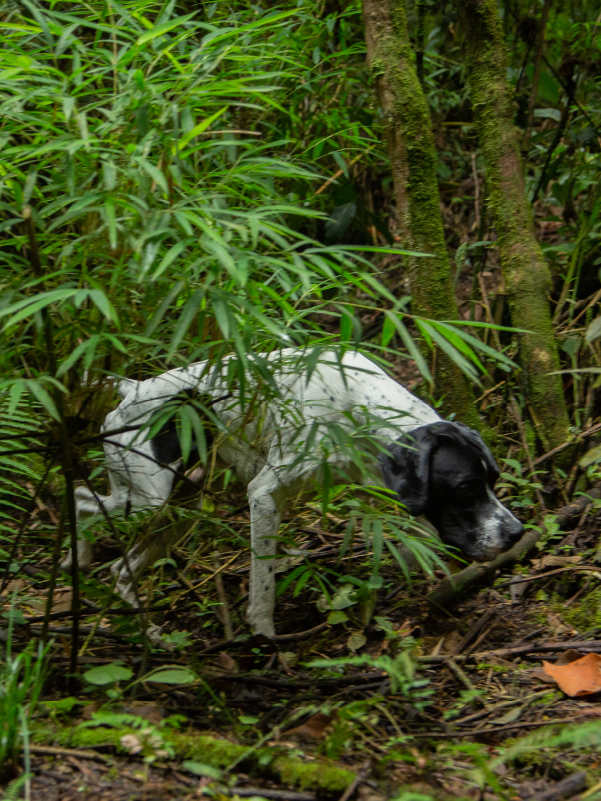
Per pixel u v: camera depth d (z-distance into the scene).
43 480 2.39
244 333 2.01
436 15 5.58
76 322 2.09
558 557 3.08
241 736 2.03
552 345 3.57
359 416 2.91
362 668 2.60
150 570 3.23
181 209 1.88
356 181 5.36
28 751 1.78
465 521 2.85
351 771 1.85
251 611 2.88
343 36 4.25
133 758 1.86
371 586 2.59
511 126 3.64
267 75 2.15
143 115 1.97
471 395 3.66
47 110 2.18
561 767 1.98
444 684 2.49
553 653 2.65
